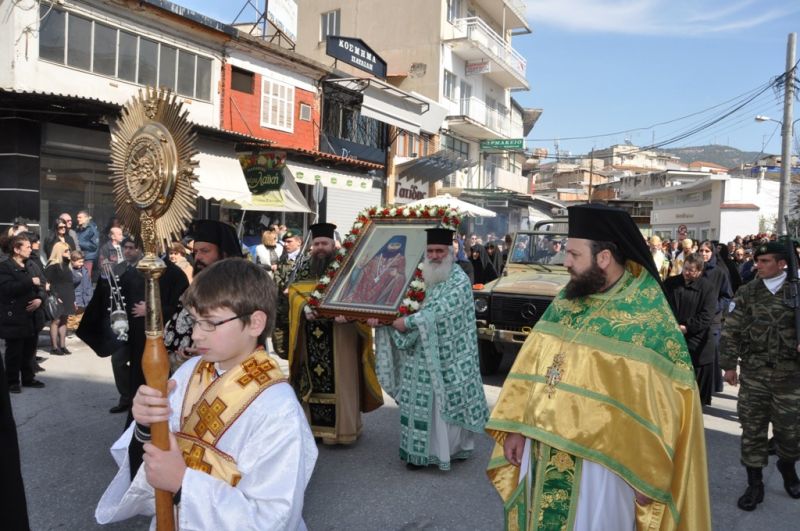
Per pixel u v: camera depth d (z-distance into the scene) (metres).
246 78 16.98
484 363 8.77
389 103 21.78
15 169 11.20
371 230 5.88
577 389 2.53
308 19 30.34
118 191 2.19
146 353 1.88
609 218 2.63
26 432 5.79
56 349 9.11
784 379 4.72
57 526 4.05
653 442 2.41
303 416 1.99
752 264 12.88
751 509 4.75
